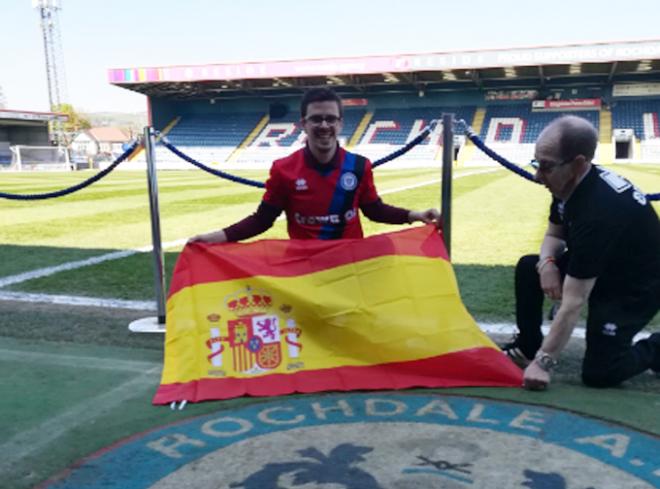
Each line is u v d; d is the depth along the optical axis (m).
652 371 3.15
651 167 27.11
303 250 3.27
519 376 2.96
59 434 2.48
